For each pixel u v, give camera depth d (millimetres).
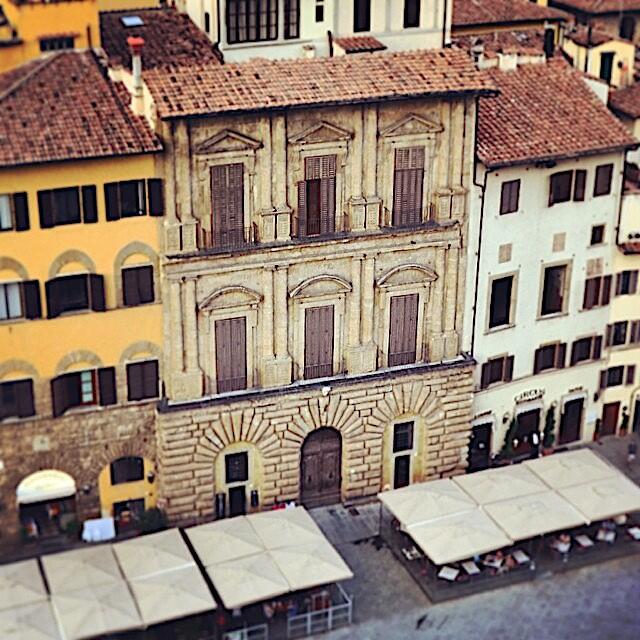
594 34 91125
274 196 65438
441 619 65250
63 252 62844
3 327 63156
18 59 65500
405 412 72438
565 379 78062
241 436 69125
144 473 69250
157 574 61750
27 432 65625
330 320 69312
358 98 64562
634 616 66062
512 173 70438
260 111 63062
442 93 65938
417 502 68375
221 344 67438
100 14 73375
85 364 65500
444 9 74500
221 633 62812
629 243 76250
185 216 63906
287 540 64625
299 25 71500
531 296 74500
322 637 63719
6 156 59875
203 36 71500
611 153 73438
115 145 61625
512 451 77438
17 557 67125
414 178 68125
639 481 76812
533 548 69875
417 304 70875
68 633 58156
